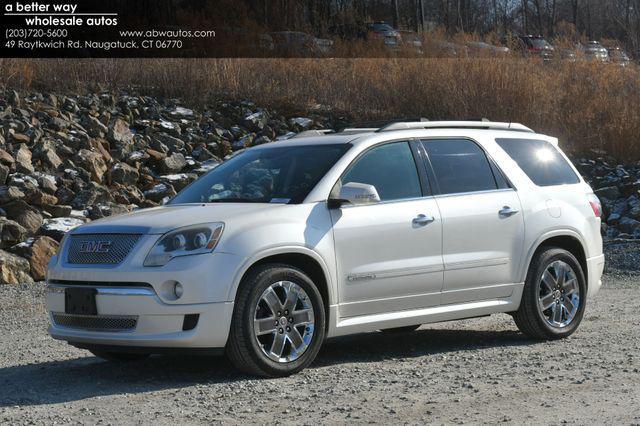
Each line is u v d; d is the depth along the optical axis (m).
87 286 7.71
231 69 25.50
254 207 8.03
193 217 7.78
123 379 7.91
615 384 7.31
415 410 6.55
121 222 7.94
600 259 10.23
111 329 7.64
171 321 7.41
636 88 27.20
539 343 9.48
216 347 7.50
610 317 11.18
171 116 23.22
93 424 6.34
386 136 8.86
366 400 6.88
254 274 7.63
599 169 24.20
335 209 8.21
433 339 9.91
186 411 6.64
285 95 25.95
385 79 26.14
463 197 9.06
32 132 19.30
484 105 24.83
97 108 22.33
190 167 21.06
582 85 26.92
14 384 7.80
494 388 7.24
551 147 10.17
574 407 6.56
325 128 24.77
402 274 8.51
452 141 9.31
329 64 26.95
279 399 6.95
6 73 22.23
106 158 19.77
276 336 7.70
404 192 8.73
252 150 9.31
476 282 9.05
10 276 14.13
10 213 15.92
